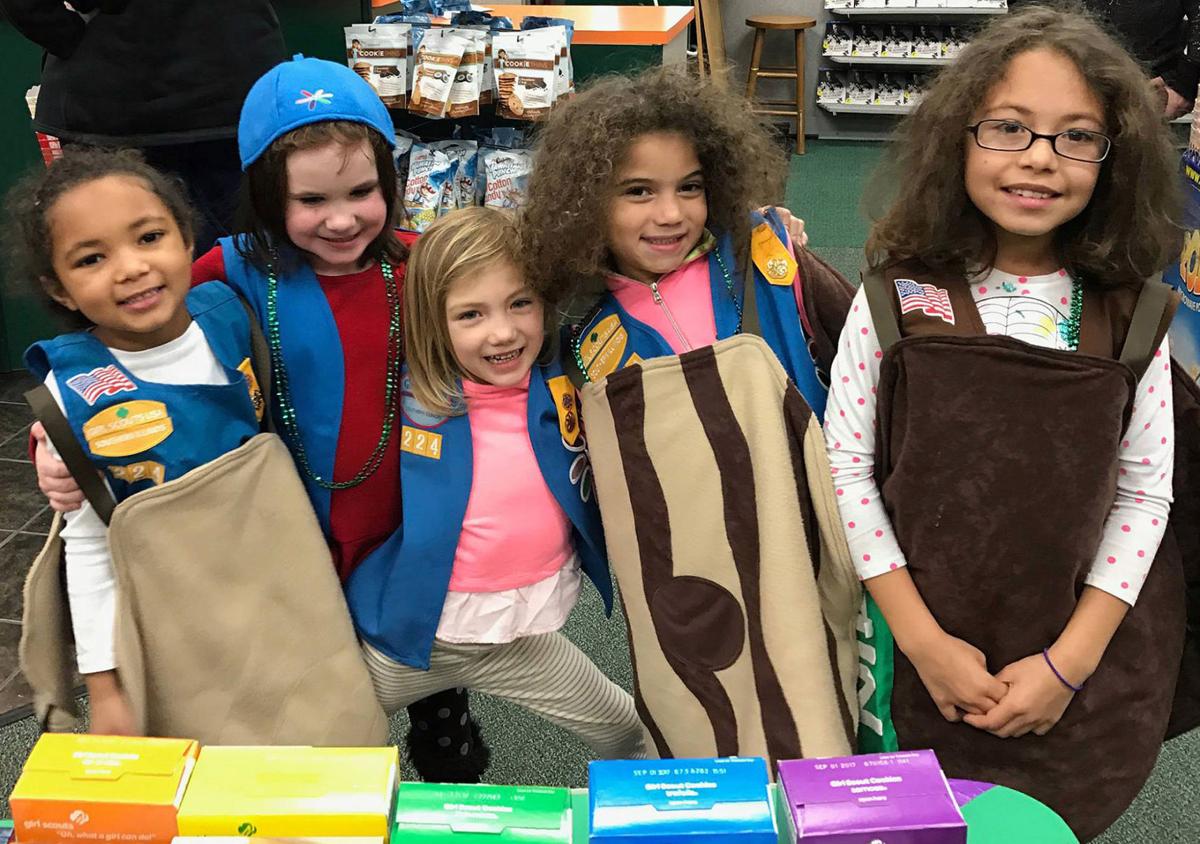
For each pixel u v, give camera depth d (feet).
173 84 7.29
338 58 10.68
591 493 4.50
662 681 4.23
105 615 3.81
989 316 3.91
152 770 2.73
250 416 4.05
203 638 3.88
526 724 6.46
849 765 2.82
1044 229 3.73
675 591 4.17
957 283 3.98
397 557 4.27
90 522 3.82
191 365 3.90
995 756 3.94
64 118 7.45
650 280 4.38
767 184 4.47
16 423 10.66
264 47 7.49
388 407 4.33
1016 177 3.66
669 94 4.08
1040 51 3.65
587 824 2.93
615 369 4.32
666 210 4.12
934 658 3.85
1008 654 3.86
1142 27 8.52
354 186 4.07
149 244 3.64
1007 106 3.68
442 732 5.31
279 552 4.04
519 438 4.30
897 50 20.68
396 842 2.93
